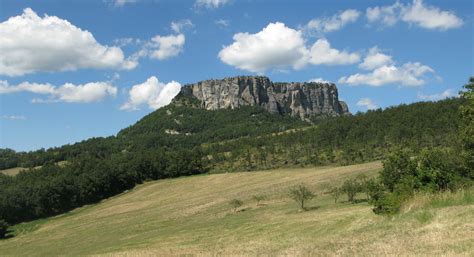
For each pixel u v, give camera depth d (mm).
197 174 176750
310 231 39844
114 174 166625
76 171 173750
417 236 20562
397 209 28391
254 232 53688
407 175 31547
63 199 146875
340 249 21281
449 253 16438
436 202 26266
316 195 91688
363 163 128625
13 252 85750
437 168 30125
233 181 140625
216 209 98250
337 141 170375
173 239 62500
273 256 22797
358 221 33625
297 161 161500
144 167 178250
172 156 183000
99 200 157875
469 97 33625
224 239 51250
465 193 25938
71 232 101562
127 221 102562
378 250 19312
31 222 131000
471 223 20453
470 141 32812
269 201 97188
